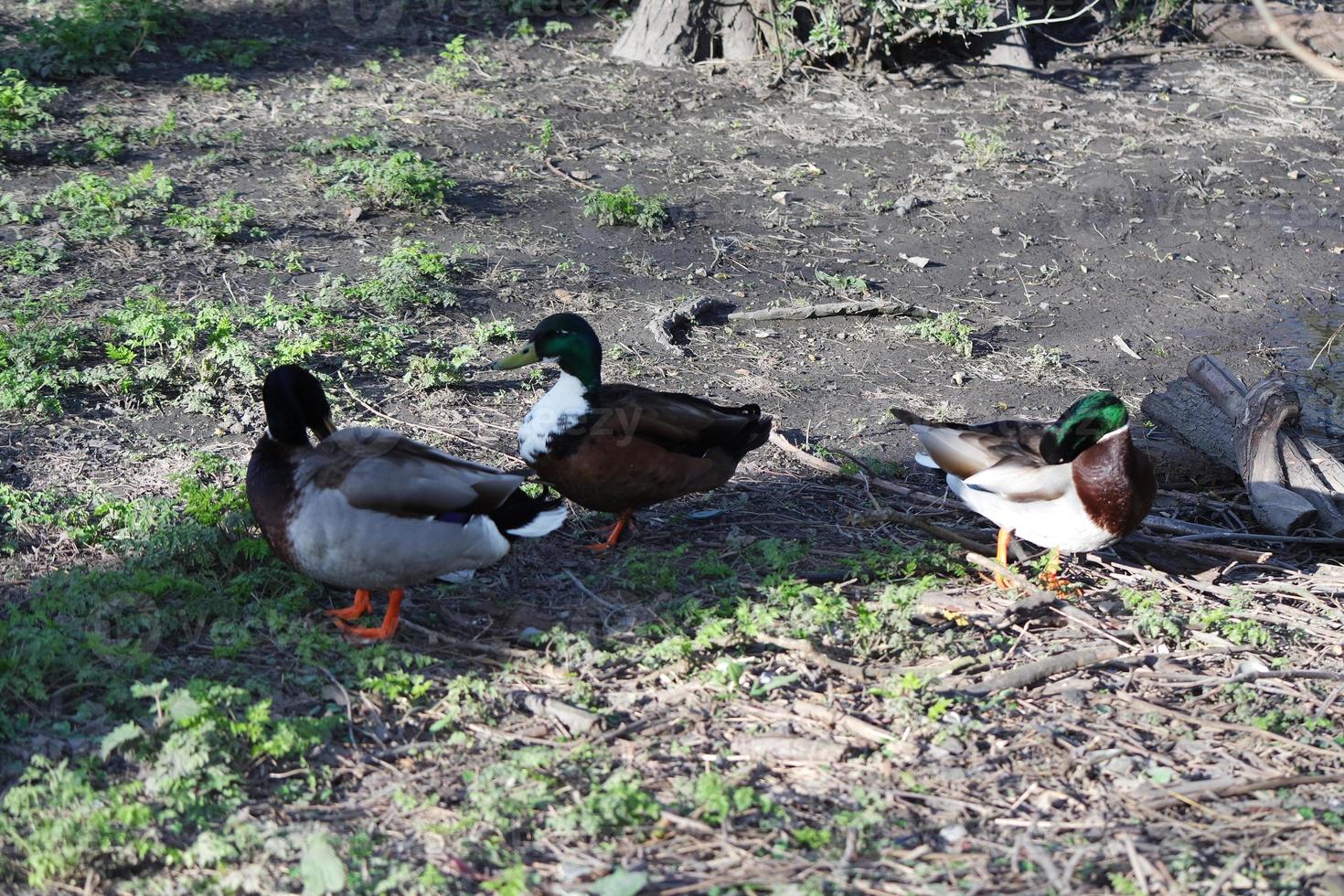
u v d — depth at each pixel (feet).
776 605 21.12
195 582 20.51
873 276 38.09
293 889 14.66
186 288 33.73
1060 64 56.49
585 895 14.46
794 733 17.89
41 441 26.40
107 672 18.35
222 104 47.09
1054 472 21.25
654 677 19.27
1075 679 19.60
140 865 15.02
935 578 22.35
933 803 16.51
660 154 45.47
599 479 21.98
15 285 32.89
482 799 16.06
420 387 29.81
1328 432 30.45
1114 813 16.37
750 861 15.20
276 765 16.96
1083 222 42.34
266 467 19.38
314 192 40.42
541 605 21.39
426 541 18.78
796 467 27.22
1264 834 15.94
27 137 41.73
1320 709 19.01
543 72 52.26
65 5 55.52
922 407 30.83
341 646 19.58
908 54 55.06
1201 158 47.52
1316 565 24.49
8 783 16.38
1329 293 38.83
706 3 53.88
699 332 34.01
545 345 21.81
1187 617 21.59
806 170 44.75
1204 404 28.25
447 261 35.88
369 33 55.36
